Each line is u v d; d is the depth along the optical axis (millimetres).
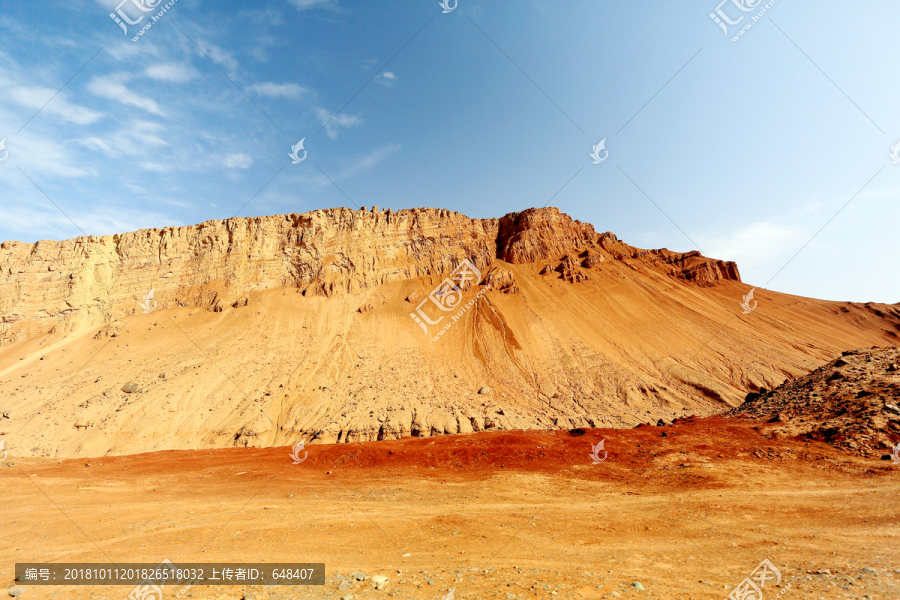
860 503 15438
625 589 9242
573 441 33062
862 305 106250
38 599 10570
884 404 23219
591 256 99500
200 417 50969
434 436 42125
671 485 21453
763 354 71125
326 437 45969
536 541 14570
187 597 10289
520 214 109250
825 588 8320
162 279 83938
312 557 13578
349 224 93062
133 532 17984
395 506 21531
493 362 67125
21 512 22281
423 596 9523
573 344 71438
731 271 109500
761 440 24922
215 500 24562
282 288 84375
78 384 58594
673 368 64938
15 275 82750
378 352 68125
